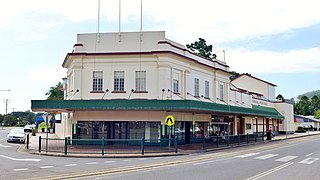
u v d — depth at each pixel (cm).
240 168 1773
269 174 1555
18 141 3903
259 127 6141
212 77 4397
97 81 3428
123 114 3338
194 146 3359
